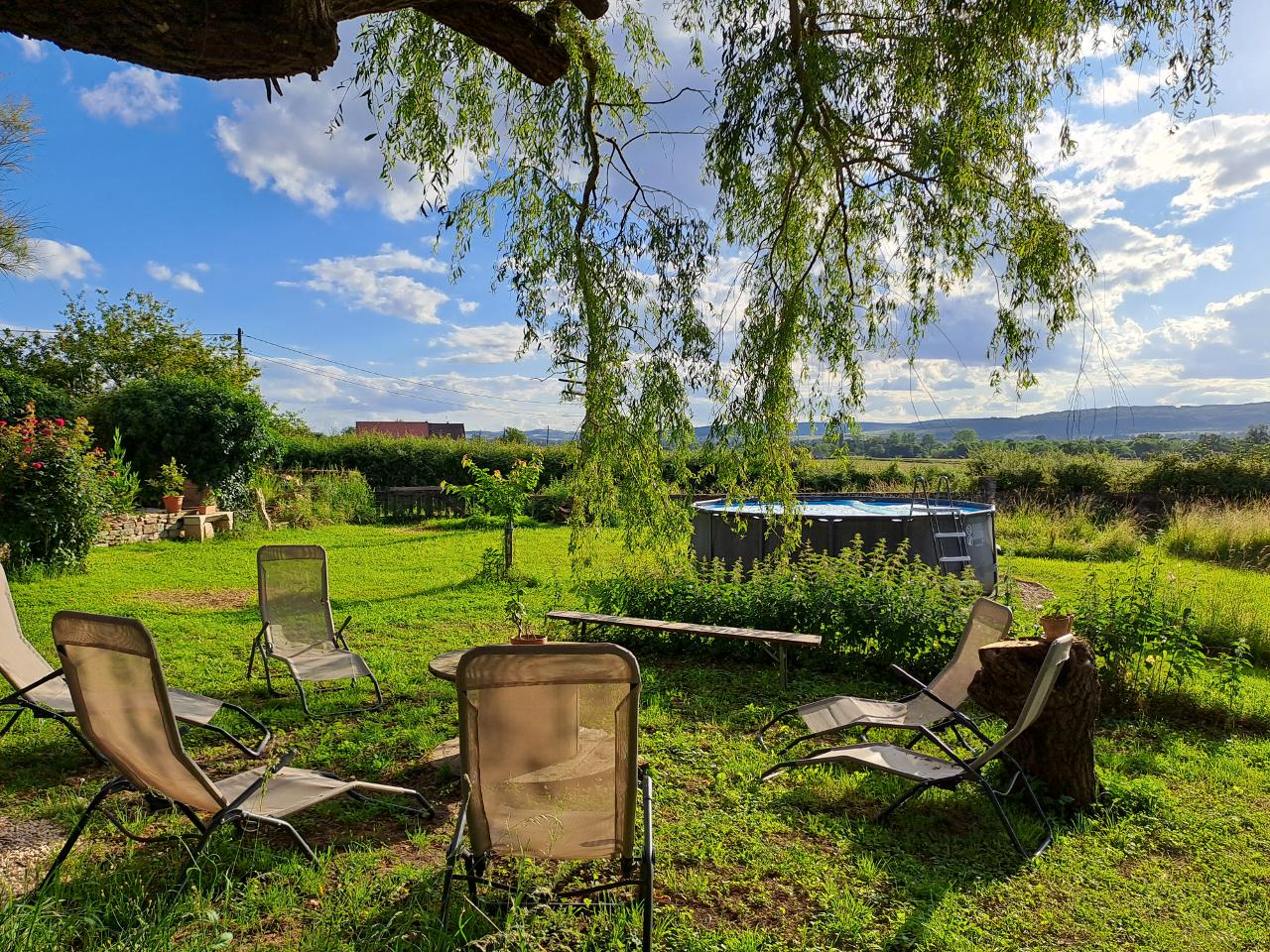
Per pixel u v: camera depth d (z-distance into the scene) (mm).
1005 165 5168
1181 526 14508
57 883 2824
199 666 6238
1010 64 4848
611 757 2637
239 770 4195
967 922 2893
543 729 2621
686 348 5750
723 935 2734
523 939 2611
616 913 2816
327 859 3148
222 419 16438
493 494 10820
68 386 26156
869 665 6523
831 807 3910
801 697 5773
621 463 5926
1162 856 3514
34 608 8250
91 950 2473
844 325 5852
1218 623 7344
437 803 3822
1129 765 4633
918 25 4906
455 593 9656
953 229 5297
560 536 16391
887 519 9836
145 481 16203
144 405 16172
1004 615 4410
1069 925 2898
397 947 2564
